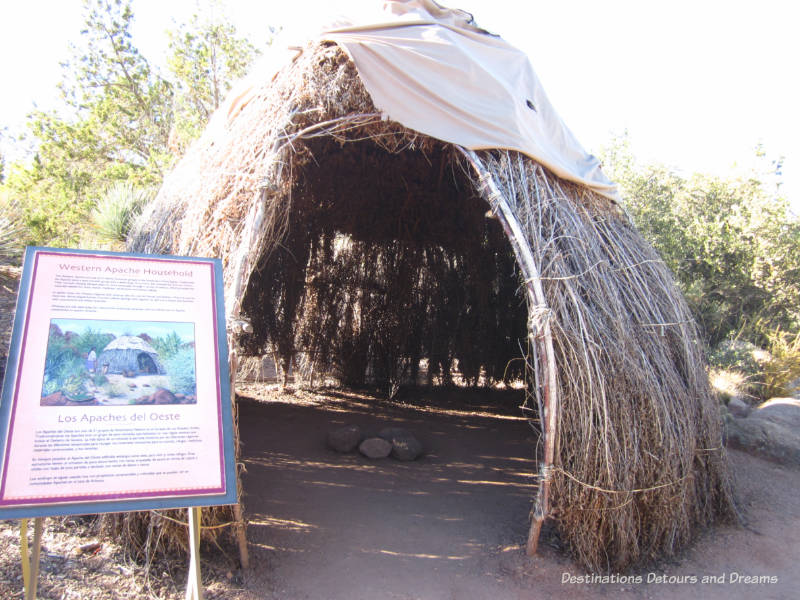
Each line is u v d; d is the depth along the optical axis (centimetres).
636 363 423
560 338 399
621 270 471
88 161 1861
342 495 531
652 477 416
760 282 1388
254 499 505
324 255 929
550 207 457
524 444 743
